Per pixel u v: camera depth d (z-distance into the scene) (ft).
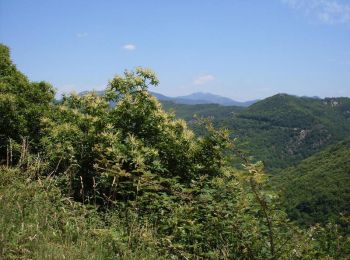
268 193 13.30
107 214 18.28
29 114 29.71
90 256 13.82
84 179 22.40
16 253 12.75
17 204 15.58
